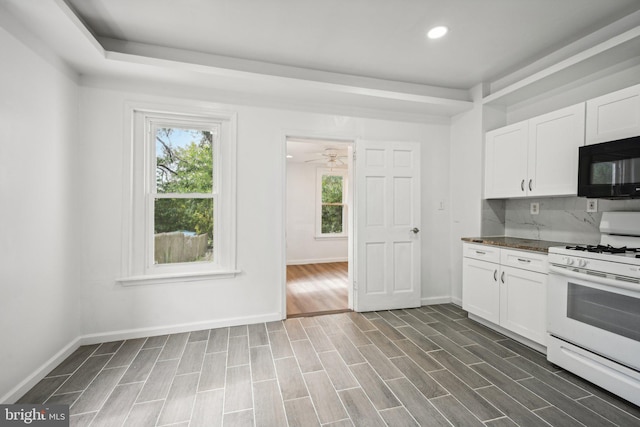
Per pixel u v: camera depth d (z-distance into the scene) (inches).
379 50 101.0
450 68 114.2
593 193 82.4
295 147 203.8
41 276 79.6
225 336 105.4
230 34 91.8
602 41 87.9
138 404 68.5
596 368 72.9
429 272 142.9
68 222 92.2
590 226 99.2
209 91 111.4
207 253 115.5
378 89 123.3
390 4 77.3
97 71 96.0
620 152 76.4
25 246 73.5
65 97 90.4
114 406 67.7
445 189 144.8
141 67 93.2
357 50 101.0
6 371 67.4
